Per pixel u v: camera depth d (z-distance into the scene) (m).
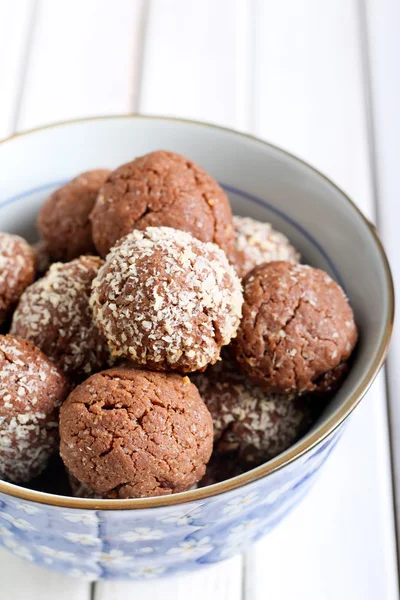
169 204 0.32
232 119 0.45
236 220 0.35
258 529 0.30
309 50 0.49
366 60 0.48
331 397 0.31
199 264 0.29
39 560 0.30
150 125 0.35
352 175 0.43
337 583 0.32
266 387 0.31
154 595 0.32
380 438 0.36
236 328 0.30
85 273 0.31
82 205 0.34
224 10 0.51
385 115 0.45
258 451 0.31
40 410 0.29
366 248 0.32
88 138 0.35
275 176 0.35
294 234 0.35
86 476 0.28
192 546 0.29
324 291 0.31
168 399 0.28
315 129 0.45
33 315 0.31
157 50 0.48
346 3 0.51
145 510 0.26
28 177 0.35
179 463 0.28
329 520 0.34
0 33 0.48
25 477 0.30
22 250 0.33
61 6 0.50
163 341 0.28
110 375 0.29
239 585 0.32
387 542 0.33
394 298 0.30
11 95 0.46
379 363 0.29
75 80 0.47
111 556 0.29
